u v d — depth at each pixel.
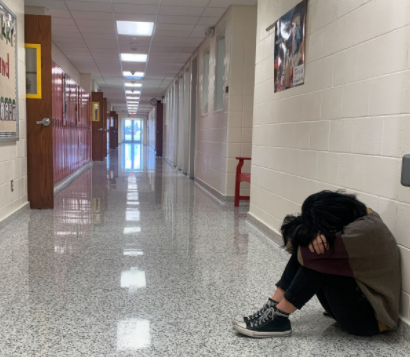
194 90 9.82
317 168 3.01
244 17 5.99
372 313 1.94
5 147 4.38
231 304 2.41
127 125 45.94
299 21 3.34
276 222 3.95
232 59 6.02
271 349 1.89
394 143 2.05
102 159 15.09
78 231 4.17
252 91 6.09
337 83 2.69
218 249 3.61
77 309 2.28
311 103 3.12
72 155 9.00
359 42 2.41
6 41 4.27
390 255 1.92
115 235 4.04
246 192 6.20
